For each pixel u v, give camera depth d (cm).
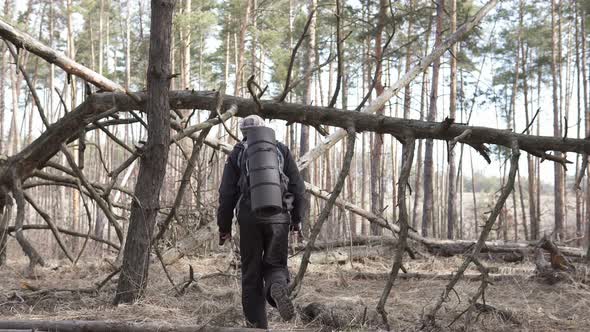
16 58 709
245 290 383
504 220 2412
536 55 3028
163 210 1012
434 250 1017
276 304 371
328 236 1216
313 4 1966
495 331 428
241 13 2317
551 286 659
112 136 689
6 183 755
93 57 3372
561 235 2211
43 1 3247
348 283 714
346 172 486
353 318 427
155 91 518
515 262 976
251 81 542
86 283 642
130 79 3372
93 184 868
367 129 550
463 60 1847
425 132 515
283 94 580
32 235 2255
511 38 2725
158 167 521
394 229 1005
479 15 930
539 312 499
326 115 564
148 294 533
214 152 756
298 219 395
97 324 373
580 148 470
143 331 368
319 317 430
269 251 376
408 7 1823
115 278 669
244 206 379
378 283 724
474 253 434
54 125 706
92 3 2888
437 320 457
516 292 627
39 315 454
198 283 616
